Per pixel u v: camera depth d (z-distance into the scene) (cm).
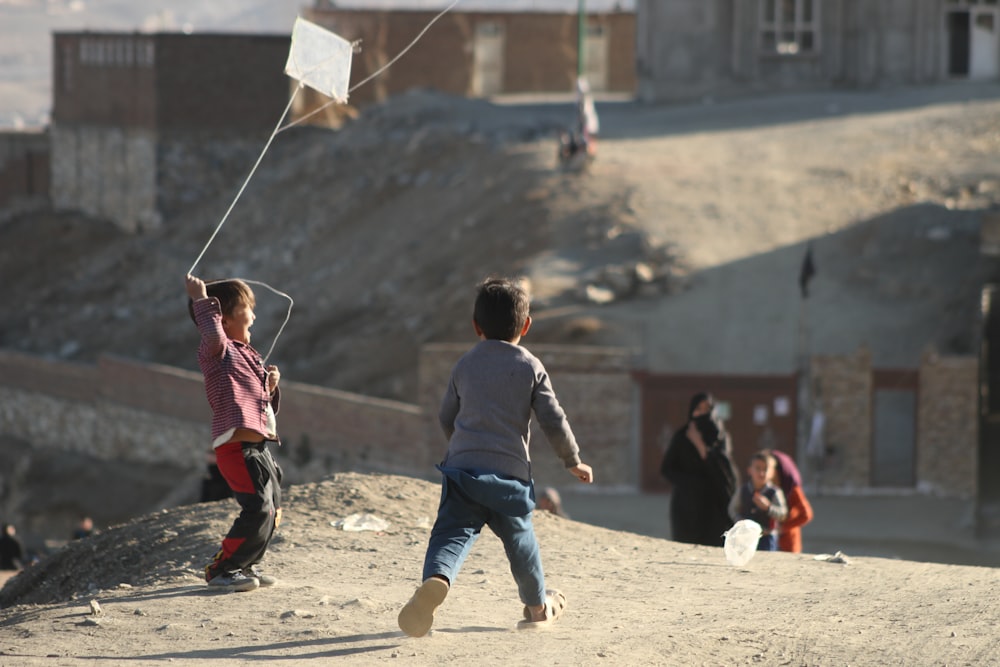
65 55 12069
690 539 1792
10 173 12619
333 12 12712
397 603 1105
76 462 7794
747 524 1352
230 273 9538
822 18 10006
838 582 1272
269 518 1140
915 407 5091
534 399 956
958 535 4469
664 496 5191
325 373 6869
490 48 13575
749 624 1030
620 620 1070
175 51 11062
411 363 6556
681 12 10244
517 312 978
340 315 7662
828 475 5128
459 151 9538
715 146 8519
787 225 6919
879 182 7344
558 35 13775
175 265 10144
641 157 8344
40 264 11244
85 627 1001
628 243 6825
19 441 8538
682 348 5675
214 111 11262
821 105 9444
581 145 7988
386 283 7788
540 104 11388
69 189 12175
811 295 6131
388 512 1557
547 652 916
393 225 8875
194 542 1423
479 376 959
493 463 946
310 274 8844
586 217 7250
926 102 9156
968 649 916
